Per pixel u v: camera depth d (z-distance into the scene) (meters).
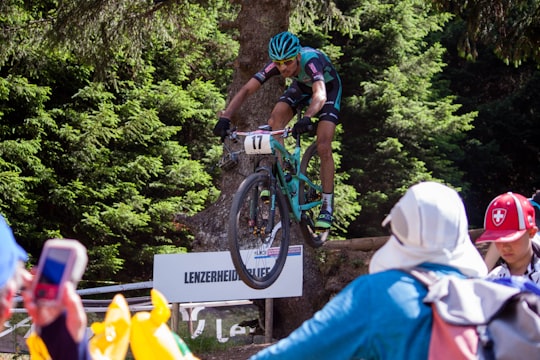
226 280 8.59
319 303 10.09
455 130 22.83
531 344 2.10
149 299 9.94
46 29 12.14
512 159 28.77
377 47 22.73
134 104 18.53
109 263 17.16
